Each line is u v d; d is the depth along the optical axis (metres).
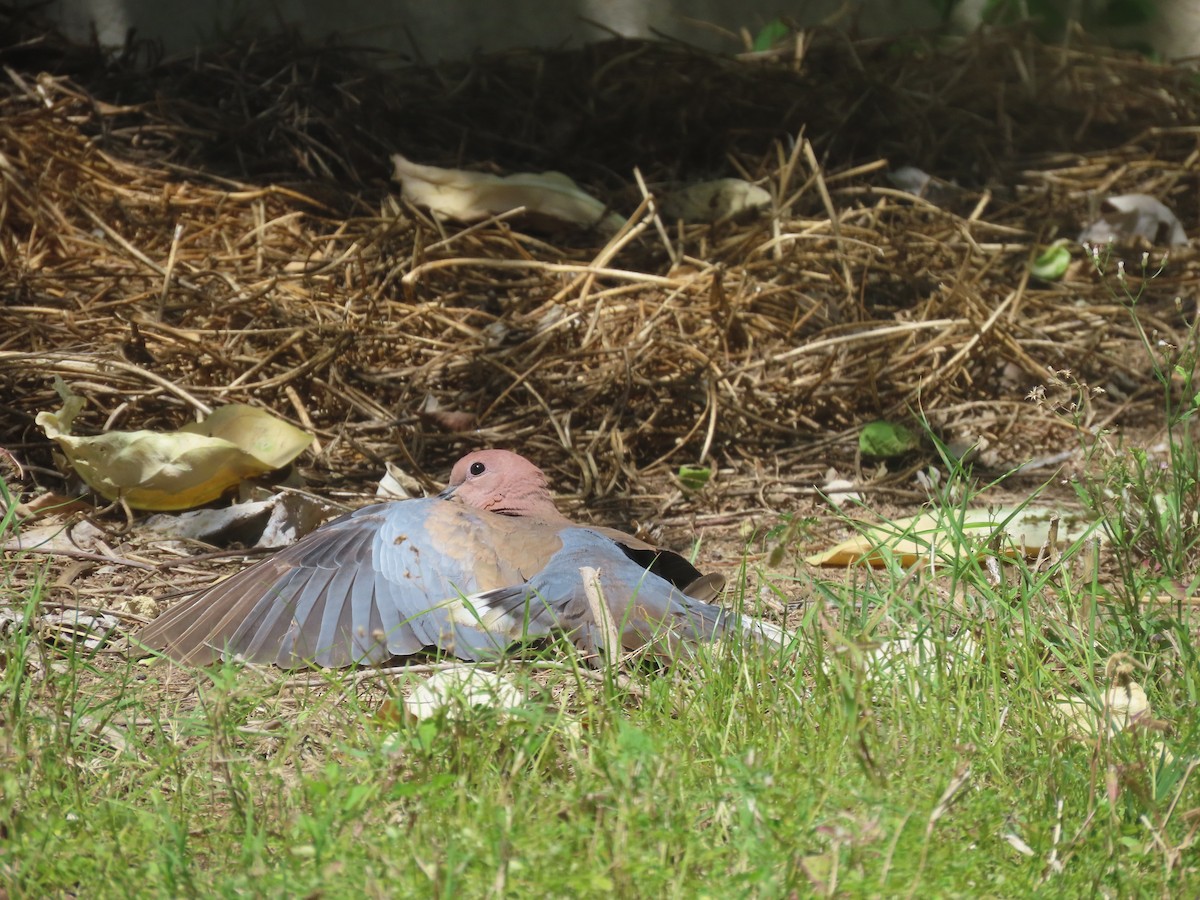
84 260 12.70
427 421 11.20
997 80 18.33
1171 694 6.75
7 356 10.65
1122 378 12.77
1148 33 20.97
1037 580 7.59
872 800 5.29
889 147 16.58
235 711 6.61
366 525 7.92
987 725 6.44
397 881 4.87
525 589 7.29
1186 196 16.36
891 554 7.84
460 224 13.81
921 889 4.92
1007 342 12.55
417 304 12.54
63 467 10.06
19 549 8.87
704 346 12.32
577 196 14.17
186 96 16.02
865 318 13.01
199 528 9.53
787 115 16.52
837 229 13.51
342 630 7.42
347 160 15.19
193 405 10.57
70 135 14.23
